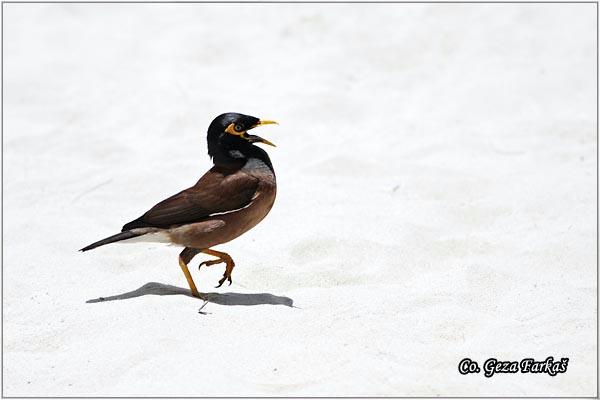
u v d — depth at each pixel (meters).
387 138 15.59
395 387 7.80
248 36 20.72
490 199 12.93
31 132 16.39
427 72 18.50
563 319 9.12
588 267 10.71
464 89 17.50
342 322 8.98
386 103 17.19
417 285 10.10
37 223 12.41
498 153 14.77
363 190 13.38
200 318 9.03
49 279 10.62
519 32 19.91
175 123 16.47
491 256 11.10
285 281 10.33
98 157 15.30
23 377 8.23
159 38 21.06
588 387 7.93
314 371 8.05
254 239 11.60
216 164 9.72
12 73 19.41
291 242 11.30
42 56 20.38
